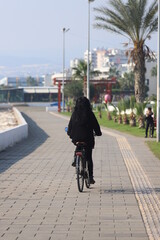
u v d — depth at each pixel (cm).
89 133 1889
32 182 2127
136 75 7762
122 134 5625
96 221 1420
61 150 3653
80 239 1233
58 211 1552
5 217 1470
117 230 1319
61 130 6341
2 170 2522
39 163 2823
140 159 3038
